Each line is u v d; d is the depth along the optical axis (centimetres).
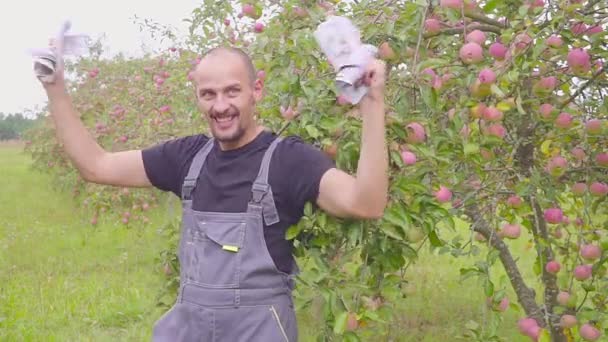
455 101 255
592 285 287
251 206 195
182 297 202
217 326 195
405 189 199
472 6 238
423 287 585
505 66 222
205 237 199
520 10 226
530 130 299
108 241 774
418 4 223
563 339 324
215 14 428
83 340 469
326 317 200
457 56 258
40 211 1020
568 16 232
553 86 254
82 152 217
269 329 194
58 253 734
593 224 323
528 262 690
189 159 214
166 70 647
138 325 501
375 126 175
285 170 194
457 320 512
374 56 174
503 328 484
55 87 214
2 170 1781
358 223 194
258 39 263
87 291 578
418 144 210
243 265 194
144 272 643
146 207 646
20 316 511
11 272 651
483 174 285
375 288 208
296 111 231
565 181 307
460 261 675
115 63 916
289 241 201
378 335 461
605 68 266
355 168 207
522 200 300
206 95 198
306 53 231
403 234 199
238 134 197
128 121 664
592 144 289
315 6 266
